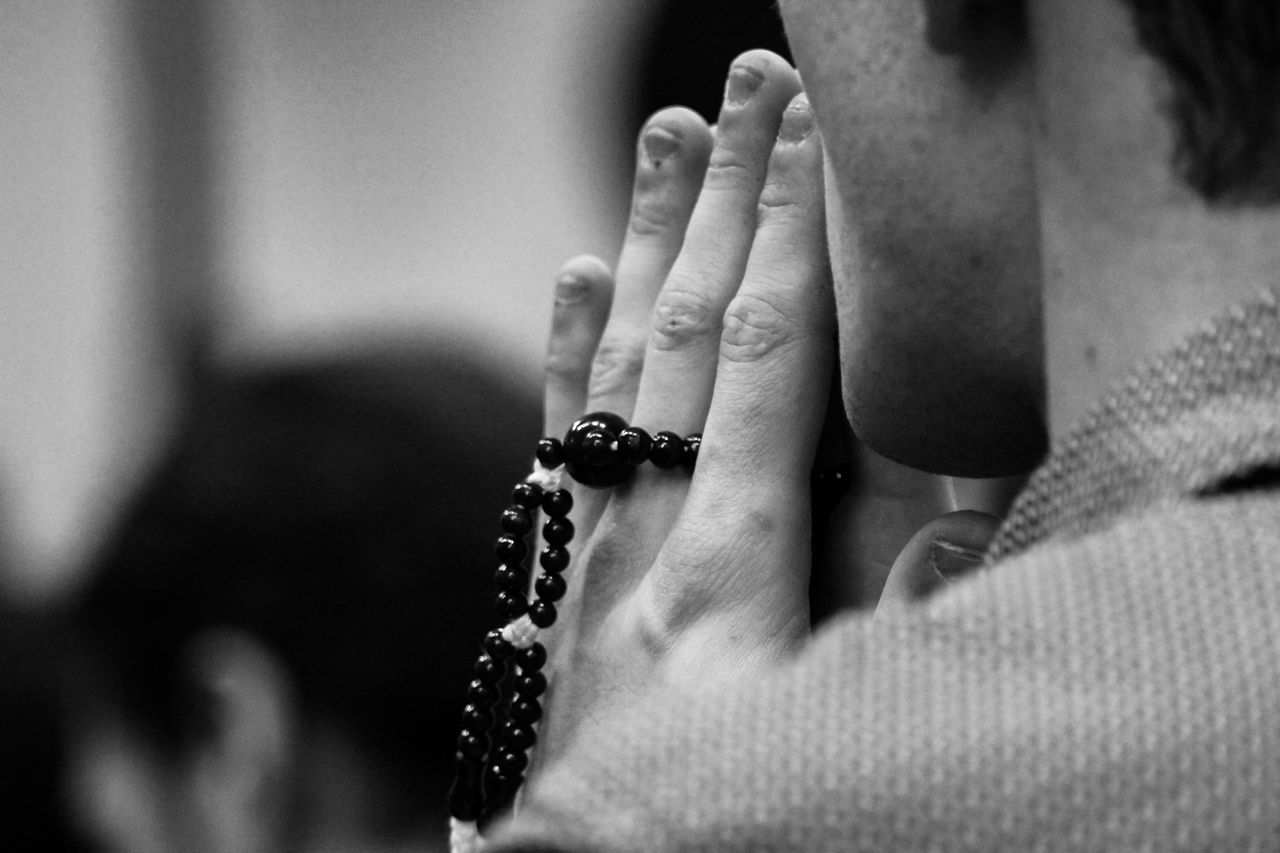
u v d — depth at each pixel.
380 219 2.37
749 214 0.80
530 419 0.95
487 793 0.78
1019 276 0.66
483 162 2.34
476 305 2.34
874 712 0.61
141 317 2.38
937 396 0.67
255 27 2.38
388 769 0.93
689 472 0.79
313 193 2.38
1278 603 0.61
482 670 0.78
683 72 1.97
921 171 0.65
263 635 0.93
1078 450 0.63
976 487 0.81
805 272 0.76
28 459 2.39
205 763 0.95
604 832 0.60
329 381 0.94
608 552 0.78
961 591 0.63
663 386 0.79
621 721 0.62
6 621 1.08
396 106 2.37
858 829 0.60
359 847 0.93
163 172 2.39
